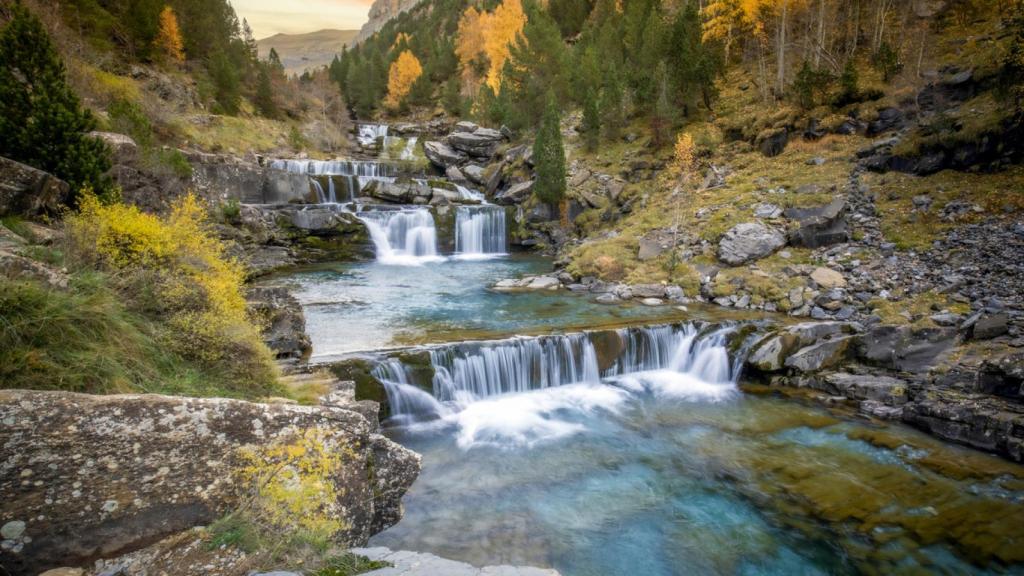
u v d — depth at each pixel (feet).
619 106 123.65
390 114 262.67
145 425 13.55
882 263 55.83
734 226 69.15
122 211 27.91
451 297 63.93
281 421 15.69
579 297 63.77
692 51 118.01
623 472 29.81
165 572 12.12
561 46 169.99
